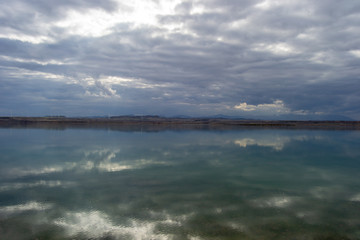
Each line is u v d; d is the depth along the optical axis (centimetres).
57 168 1491
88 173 1378
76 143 2709
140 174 1366
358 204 921
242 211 840
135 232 686
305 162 1767
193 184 1177
